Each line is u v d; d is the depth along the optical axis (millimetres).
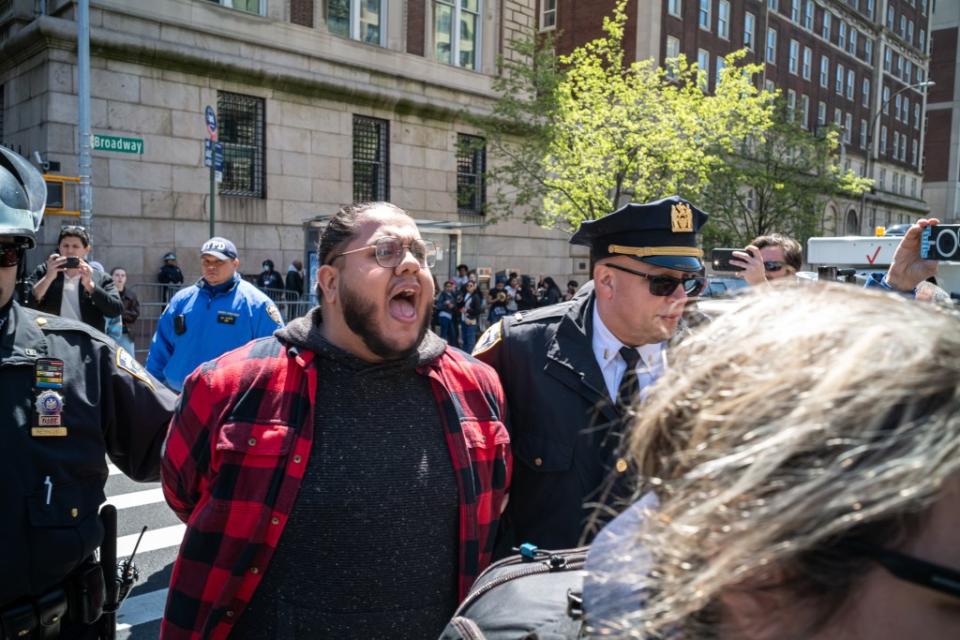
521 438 2170
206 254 4973
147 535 5035
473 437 1873
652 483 614
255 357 1818
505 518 2262
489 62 21953
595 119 16859
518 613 982
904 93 52844
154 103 15523
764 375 546
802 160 25422
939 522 496
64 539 1930
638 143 16641
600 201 17297
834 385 507
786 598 539
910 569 492
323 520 1685
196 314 5020
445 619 1780
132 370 2184
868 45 47469
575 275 24594
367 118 19422
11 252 1961
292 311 15273
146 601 4078
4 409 1899
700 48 31312
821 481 490
